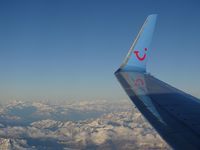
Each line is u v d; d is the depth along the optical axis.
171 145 14.23
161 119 18.27
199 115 19.27
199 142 14.84
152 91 23.41
